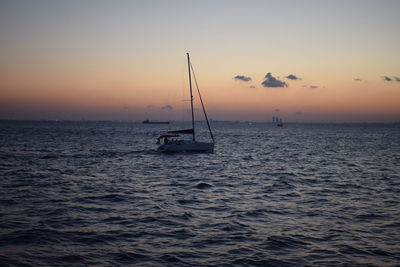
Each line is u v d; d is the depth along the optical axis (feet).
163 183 88.12
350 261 37.93
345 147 239.50
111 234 46.14
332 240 44.45
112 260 37.60
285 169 117.70
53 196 69.92
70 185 83.25
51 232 46.34
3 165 118.93
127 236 45.44
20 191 74.43
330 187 82.99
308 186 84.33
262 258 38.55
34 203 63.31
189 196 71.61
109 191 76.28
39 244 41.93
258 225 50.75
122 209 59.88
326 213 57.82
